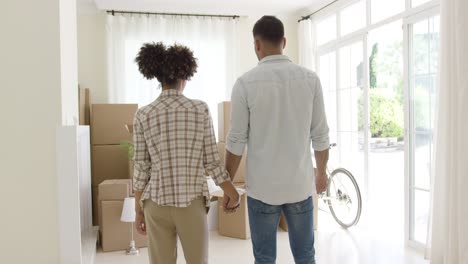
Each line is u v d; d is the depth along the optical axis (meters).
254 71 1.61
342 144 4.79
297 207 1.63
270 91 1.56
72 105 2.78
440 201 2.82
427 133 3.30
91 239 3.24
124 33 5.02
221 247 3.55
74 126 2.28
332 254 3.29
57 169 2.27
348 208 4.23
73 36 2.88
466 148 2.49
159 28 5.13
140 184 1.65
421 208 3.39
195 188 1.60
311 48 5.31
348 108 4.67
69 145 2.28
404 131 3.52
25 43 2.23
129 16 5.07
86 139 3.30
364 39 4.30
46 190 2.27
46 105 2.26
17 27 2.22
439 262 2.84
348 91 4.66
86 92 4.73
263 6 5.29
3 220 2.24
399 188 6.93
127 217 3.36
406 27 3.50
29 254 2.27
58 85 2.27
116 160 4.58
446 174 2.72
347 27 4.69
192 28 5.24
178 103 1.61
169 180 1.57
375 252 3.32
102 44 5.04
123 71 5.00
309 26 5.30
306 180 1.62
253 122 1.59
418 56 3.39
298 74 1.59
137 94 5.09
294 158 1.59
